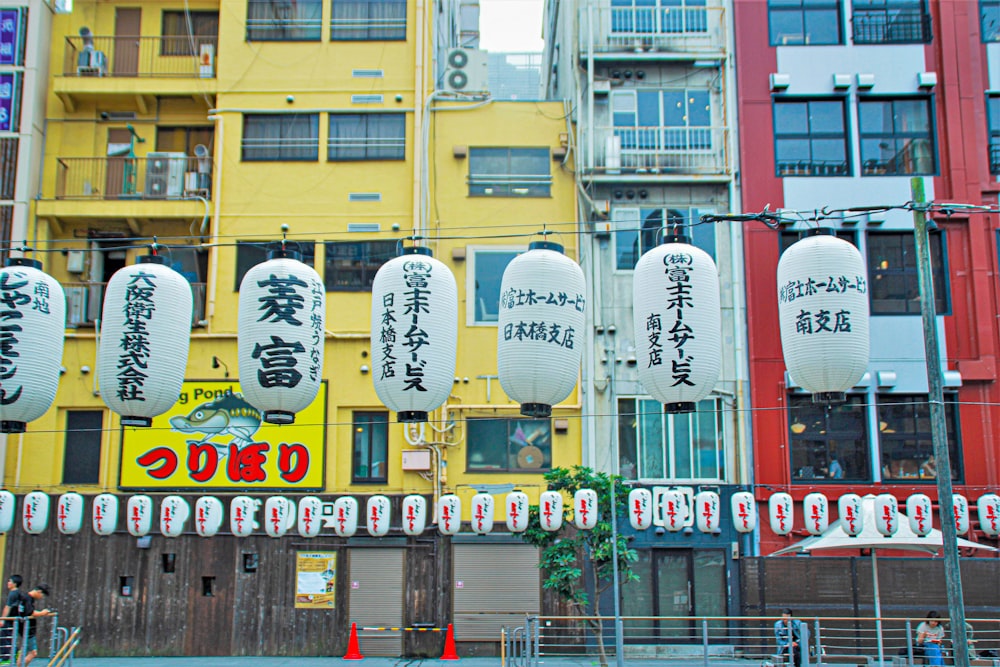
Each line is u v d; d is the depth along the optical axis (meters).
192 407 21.50
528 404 11.92
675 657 19.89
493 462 21.36
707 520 17.92
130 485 21.14
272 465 21.22
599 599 19.89
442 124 22.95
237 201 22.67
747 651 19.77
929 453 21.00
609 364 21.56
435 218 22.45
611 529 18.09
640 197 22.25
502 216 22.42
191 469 21.22
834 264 12.03
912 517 17.42
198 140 23.94
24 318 12.27
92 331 22.33
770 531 20.56
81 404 21.66
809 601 20.02
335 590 20.72
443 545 20.83
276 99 23.12
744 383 21.28
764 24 22.83
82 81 23.09
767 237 21.84
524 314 11.90
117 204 22.52
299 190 22.72
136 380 12.11
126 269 12.46
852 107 22.33
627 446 21.31
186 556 20.92
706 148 22.48
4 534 20.95
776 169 22.17
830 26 22.84
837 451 21.14
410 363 12.21
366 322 22.05
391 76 23.20
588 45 22.62
